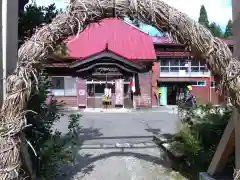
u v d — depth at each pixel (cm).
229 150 425
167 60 2891
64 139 548
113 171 628
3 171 266
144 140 995
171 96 3009
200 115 636
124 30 2984
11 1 364
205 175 473
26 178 354
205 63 321
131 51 2733
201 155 555
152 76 2869
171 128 1302
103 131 1210
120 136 1080
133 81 2533
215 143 563
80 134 1115
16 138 278
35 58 294
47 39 300
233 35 380
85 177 587
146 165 675
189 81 2878
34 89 315
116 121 1595
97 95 2531
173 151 614
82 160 712
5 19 341
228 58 309
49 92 475
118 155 768
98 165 672
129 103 2573
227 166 470
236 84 301
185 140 584
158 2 310
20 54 296
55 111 487
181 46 354
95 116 1889
